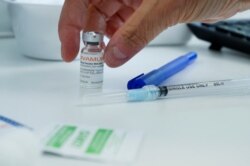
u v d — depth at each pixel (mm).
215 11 383
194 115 327
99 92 352
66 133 284
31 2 408
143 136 291
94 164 262
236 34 496
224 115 330
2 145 249
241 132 305
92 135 284
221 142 292
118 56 364
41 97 340
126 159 267
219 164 271
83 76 362
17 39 432
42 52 421
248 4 399
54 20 407
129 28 354
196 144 288
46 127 291
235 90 375
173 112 329
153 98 350
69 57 403
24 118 304
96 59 359
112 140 281
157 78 381
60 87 362
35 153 256
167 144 285
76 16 393
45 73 393
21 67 404
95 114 317
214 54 496
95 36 361
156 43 509
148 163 267
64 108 324
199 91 367
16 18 417
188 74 417
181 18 370
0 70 393
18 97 337
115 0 415
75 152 267
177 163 269
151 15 352
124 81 385
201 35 518
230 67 447
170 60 453
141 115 321
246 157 278
